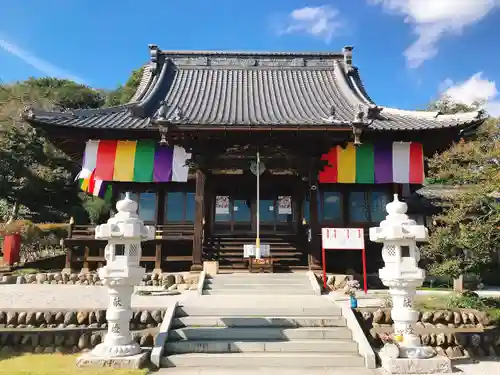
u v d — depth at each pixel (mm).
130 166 19547
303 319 10258
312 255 17156
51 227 27219
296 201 21062
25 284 16938
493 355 10258
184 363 8664
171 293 14469
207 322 10266
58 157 33625
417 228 9055
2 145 30562
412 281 8969
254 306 11195
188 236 18938
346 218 20562
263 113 20094
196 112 20297
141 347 9484
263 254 16531
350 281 14477
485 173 12898
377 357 8891
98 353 8492
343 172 19609
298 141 17688
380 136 19250
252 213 20859
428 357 8609
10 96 45031
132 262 8945
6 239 20125
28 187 30453
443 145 20250
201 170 17953
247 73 26078
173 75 25484
